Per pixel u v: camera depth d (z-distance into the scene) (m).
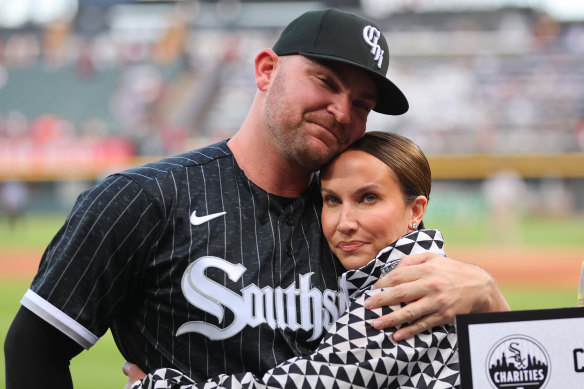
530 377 1.61
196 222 1.83
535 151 24.64
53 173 25.14
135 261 1.81
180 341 1.80
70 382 1.88
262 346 1.78
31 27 33.22
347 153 1.90
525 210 22.62
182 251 1.81
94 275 1.76
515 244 17.66
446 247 17.12
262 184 1.95
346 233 1.87
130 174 1.84
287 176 1.96
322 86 1.84
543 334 1.62
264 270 1.84
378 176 1.86
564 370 1.62
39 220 24.59
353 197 1.88
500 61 28.80
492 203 19.39
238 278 1.81
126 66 29.56
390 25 35.09
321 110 1.85
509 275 12.29
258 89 1.99
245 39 31.91
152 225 1.81
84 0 35.16
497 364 1.60
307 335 1.84
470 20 34.78
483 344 1.60
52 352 1.79
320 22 1.86
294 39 1.89
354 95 1.87
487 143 24.61
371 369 1.68
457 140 24.89
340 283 1.90
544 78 27.61
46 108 27.62
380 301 1.75
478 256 15.39
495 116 25.94
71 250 1.75
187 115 27.36
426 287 1.74
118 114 27.27
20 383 1.75
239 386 1.67
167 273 1.81
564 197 22.59
